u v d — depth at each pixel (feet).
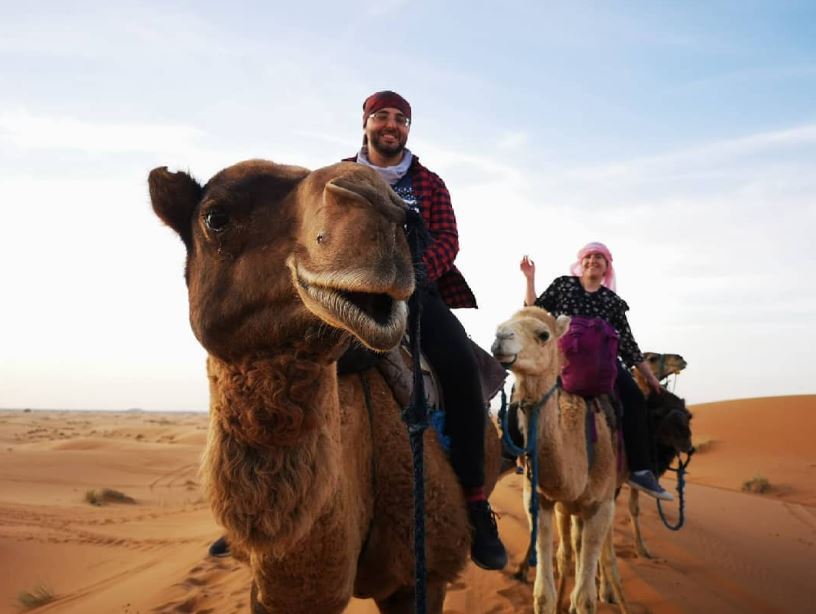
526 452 20.92
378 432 11.52
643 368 30.30
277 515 8.47
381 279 6.68
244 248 8.24
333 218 7.02
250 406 8.24
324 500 8.92
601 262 27.07
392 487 11.46
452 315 13.74
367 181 7.21
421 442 8.34
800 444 114.73
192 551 39.11
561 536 25.82
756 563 34.55
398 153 15.74
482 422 13.08
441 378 12.81
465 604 25.29
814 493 79.41
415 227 7.23
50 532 51.19
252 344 8.14
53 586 38.29
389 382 11.83
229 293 8.26
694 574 31.35
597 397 24.47
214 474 8.60
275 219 8.18
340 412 10.77
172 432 203.00
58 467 106.22
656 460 29.58
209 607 27.45
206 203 8.51
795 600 29.27
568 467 21.36
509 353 20.38
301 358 8.11
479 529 12.76
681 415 29.25
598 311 27.07
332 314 7.01
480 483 12.80
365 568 11.56
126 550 45.39
